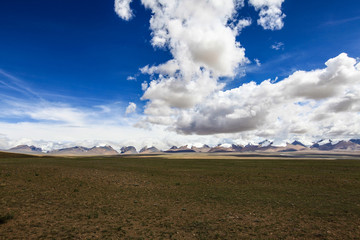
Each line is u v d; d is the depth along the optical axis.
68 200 25.09
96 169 53.47
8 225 16.45
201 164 78.25
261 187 35.78
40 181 34.47
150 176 46.22
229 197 28.86
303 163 77.06
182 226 17.94
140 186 35.84
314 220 19.52
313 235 16.09
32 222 17.45
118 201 25.89
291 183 38.72
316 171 52.56
